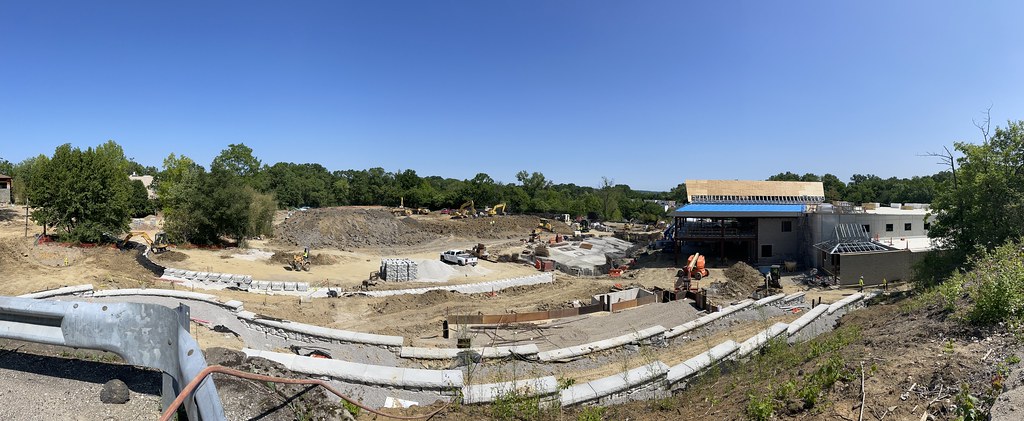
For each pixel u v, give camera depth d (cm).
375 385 927
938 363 865
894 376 836
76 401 516
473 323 2489
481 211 9912
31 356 621
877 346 1076
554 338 2245
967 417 670
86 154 3862
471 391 898
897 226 4844
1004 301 1009
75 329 522
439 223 7775
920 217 4884
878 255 4094
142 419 495
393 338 1491
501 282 3969
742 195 5859
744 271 4403
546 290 3641
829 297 3484
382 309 2708
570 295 3459
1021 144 2722
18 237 3831
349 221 6650
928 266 2847
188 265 3741
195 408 440
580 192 17500
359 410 734
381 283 3622
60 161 3759
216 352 666
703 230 5188
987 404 695
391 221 7131
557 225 8488
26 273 2769
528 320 2578
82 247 3578
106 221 3916
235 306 1694
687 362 1313
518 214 10294
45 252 3288
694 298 3077
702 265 4275
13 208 6056
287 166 14700
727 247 5547
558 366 1598
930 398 753
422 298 2992
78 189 3753
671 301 3078
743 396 941
